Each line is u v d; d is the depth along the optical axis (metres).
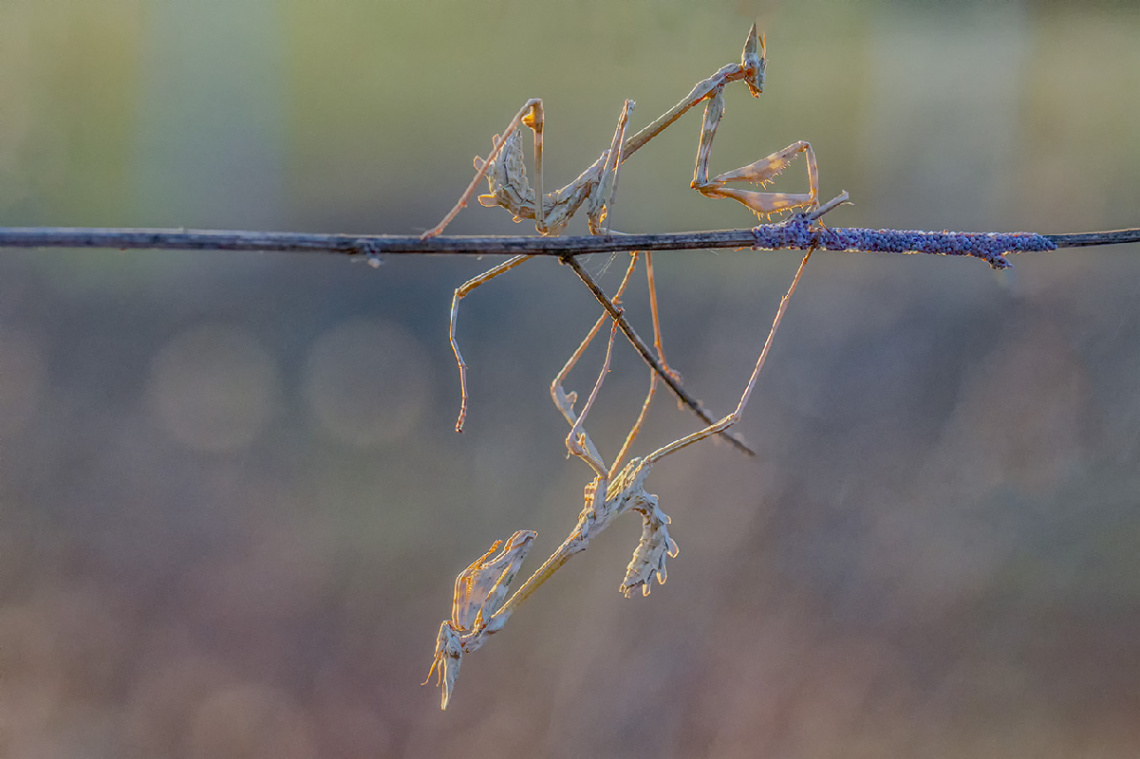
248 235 0.61
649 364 0.63
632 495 0.63
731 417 0.63
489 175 0.63
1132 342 0.89
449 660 0.63
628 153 0.63
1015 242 0.63
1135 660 0.69
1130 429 0.80
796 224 0.63
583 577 0.74
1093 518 0.73
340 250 0.61
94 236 0.61
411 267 1.34
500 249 0.62
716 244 0.63
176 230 0.61
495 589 0.63
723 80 0.63
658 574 0.63
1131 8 1.47
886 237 0.63
